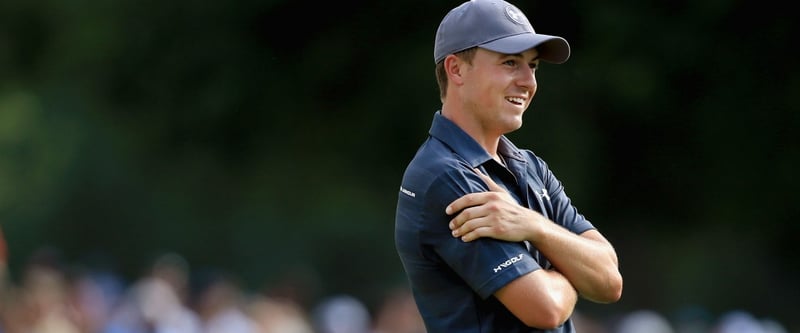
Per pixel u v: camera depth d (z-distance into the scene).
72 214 122.25
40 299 54.53
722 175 60.03
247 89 63.12
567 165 56.59
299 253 119.19
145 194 120.06
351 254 118.25
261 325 54.25
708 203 61.31
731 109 58.50
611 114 57.62
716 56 57.28
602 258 18.70
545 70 55.81
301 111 63.03
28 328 54.59
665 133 58.88
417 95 59.22
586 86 56.16
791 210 61.91
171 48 64.94
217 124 64.56
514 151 19.55
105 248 121.75
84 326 64.56
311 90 62.28
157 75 65.56
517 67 18.92
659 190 60.78
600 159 58.34
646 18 55.91
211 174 70.31
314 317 71.50
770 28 57.19
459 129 19.02
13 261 121.50
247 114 63.88
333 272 117.56
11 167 118.69
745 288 86.94
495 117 18.91
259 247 120.00
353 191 69.12
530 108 55.94
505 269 18.14
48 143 116.94
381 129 61.00
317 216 105.00
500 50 18.64
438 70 19.48
